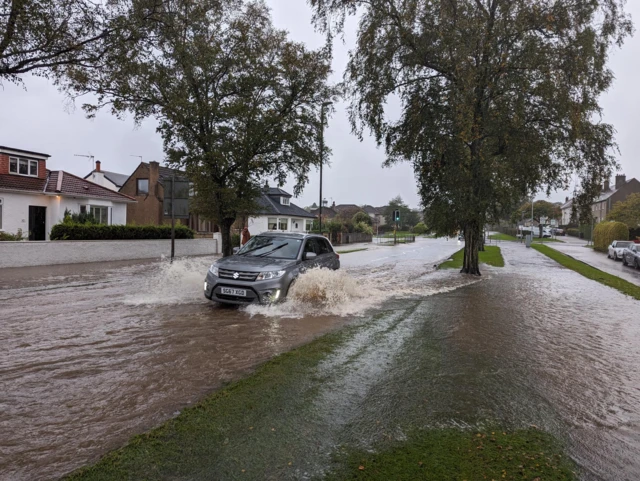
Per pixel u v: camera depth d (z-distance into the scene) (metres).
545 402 4.02
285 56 13.19
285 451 2.98
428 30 13.85
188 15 11.27
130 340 5.90
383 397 4.02
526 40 13.30
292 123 13.69
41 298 9.20
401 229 109.00
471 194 14.33
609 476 2.77
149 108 12.30
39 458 2.89
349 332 6.51
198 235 30.19
